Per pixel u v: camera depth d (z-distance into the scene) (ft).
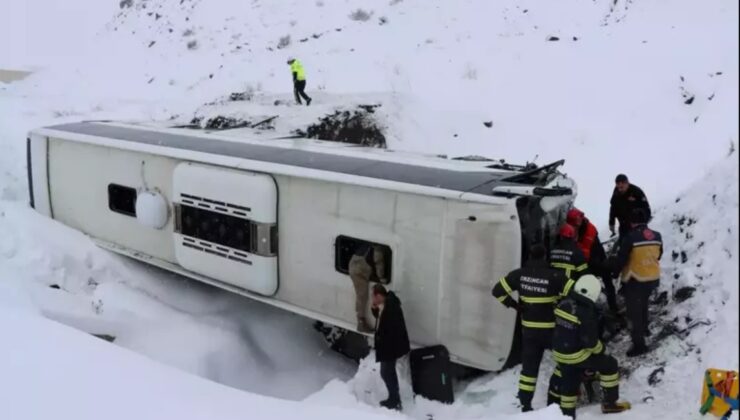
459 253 24.36
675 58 54.44
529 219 24.30
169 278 37.45
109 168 36.58
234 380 31.60
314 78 62.90
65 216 39.58
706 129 46.14
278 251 29.76
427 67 61.62
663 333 24.36
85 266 36.88
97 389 20.49
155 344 32.17
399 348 24.70
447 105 55.26
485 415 24.02
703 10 59.67
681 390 21.31
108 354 23.65
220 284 32.27
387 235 26.11
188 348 31.60
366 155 30.76
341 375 32.24
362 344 32.91
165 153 33.32
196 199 31.76
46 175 39.81
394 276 26.08
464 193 24.18
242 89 63.10
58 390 20.24
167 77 69.67
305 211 28.60
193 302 35.86
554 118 52.29
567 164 47.62
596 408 22.38
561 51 59.47
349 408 22.82
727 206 25.48
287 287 29.81
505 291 22.58
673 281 26.17
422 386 25.76
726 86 48.70
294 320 34.88
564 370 21.48
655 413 20.79
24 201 43.83
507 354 23.75
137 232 36.04
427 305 25.40
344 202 27.30
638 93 52.26
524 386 22.54
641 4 63.00
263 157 30.68
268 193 29.12
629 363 24.04
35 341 23.86
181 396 20.61
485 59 60.95
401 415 23.38
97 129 39.52
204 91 64.39
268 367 32.89
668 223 29.30
